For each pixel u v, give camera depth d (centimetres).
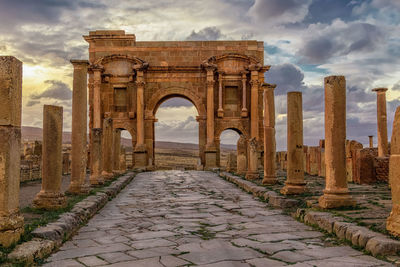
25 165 2416
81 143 1520
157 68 3619
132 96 3625
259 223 1051
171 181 2444
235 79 3647
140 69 3562
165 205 1430
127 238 881
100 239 875
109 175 2172
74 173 1506
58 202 1128
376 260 661
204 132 3631
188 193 1805
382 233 754
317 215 973
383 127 2591
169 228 995
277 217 1147
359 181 1864
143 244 819
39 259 686
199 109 3641
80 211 1099
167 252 749
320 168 2438
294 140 1477
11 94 734
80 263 680
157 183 2325
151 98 3641
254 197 1630
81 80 1535
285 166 3142
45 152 1152
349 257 687
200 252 747
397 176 749
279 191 1573
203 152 3628
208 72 3566
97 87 3544
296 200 1303
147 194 1791
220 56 3603
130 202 1529
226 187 2072
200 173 3144
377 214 948
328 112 1110
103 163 2189
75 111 1528
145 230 975
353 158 1936
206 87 3638
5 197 716
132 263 676
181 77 3653
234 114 3659
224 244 811
